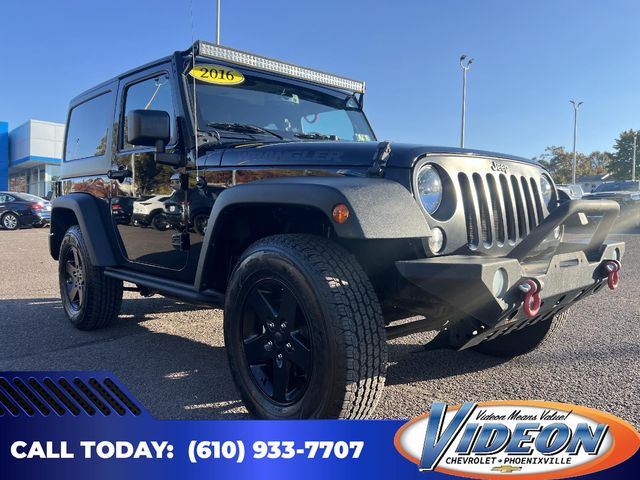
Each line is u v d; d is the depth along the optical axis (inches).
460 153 105.9
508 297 88.0
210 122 133.0
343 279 89.4
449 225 98.7
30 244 481.4
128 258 156.6
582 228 129.7
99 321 171.6
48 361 143.8
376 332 89.1
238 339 103.3
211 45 135.2
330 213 88.0
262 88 146.8
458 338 101.5
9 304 220.7
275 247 95.3
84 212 165.0
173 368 139.3
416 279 88.9
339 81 166.2
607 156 2952.8
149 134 122.0
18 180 1549.0
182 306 217.3
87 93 185.8
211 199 122.0
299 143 114.1
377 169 97.9
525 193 118.3
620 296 233.1
